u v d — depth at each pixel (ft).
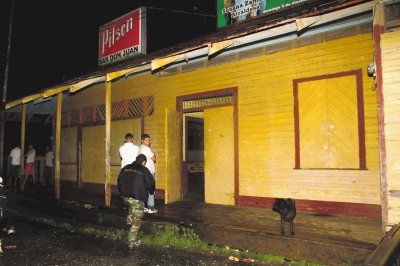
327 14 17.02
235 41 20.63
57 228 26.71
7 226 27.55
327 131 23.15
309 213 23.21
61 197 32.96
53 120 50.26
